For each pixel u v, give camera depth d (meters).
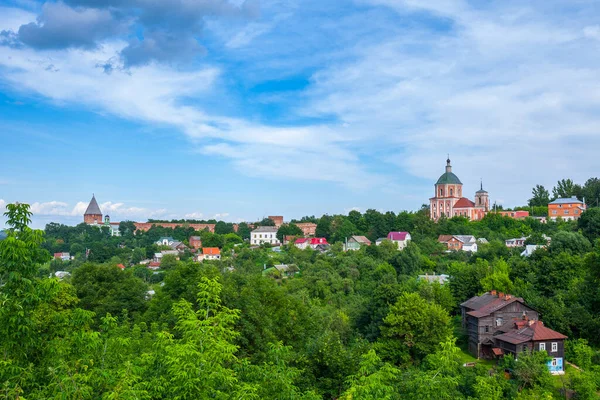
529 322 51.25
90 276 52.44
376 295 63.25
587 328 52.00
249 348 33.47
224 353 15.41
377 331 57.34
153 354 16.48
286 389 17.22
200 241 195.12
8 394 13.00
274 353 19.55
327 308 75.56
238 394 14.40
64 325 16.80
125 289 52.03
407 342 51.03
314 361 28.77
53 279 15.59
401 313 53.00
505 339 50.28
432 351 49.59
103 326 17.91
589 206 158.00
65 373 13.96
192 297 36.91
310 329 43.62
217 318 16.94
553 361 47.69
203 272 42.25
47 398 13.10
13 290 14.72
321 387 27.44
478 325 54.66
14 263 14.55
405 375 24.08
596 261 55.34
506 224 148.38
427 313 51.81
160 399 14.55
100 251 168.50
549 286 64.31
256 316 34.62
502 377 41.97
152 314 40.88
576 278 62.69
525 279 69.19
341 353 28.52
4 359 14.17
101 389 14.82
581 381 40.19
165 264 143.12
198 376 13.93
